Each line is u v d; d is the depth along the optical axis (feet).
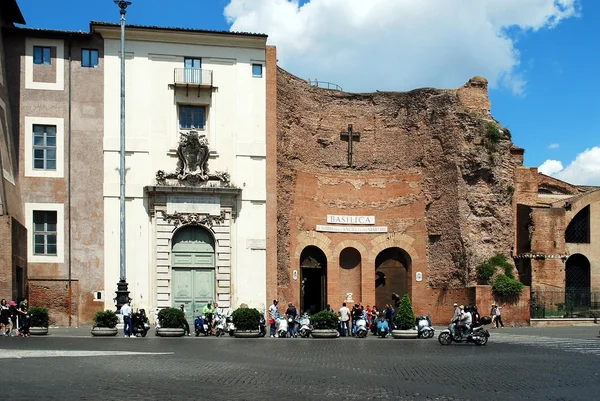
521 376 79.71
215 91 165.78
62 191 157.79
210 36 165.48
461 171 179.42
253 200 164.66
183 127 165.17
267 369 82.99
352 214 185.06
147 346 109.19
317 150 184.65
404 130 189.47
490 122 184.85
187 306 161.48
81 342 113.70
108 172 159.74
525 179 199.52
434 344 122.52
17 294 143.95
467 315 123.13
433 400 63.21
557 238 188.65
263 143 166.40
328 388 68.80
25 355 90.94
